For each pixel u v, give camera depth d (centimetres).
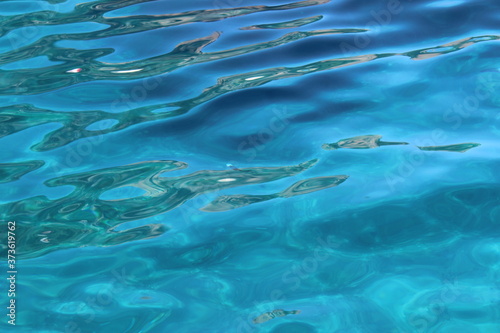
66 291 276
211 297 270
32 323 259
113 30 534
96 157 366
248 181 338
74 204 328
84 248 300
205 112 403
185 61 471
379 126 376
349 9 544
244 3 582
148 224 313
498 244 288
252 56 471
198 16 555
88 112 412
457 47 455
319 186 331
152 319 260
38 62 484
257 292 272
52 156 369
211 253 295
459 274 274
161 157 363
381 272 279
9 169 357
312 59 460
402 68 435
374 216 309
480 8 514
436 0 541
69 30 539
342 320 255
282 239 300
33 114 412
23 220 318
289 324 254
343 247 293
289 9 558
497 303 258
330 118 388
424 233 298
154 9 579
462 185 325
